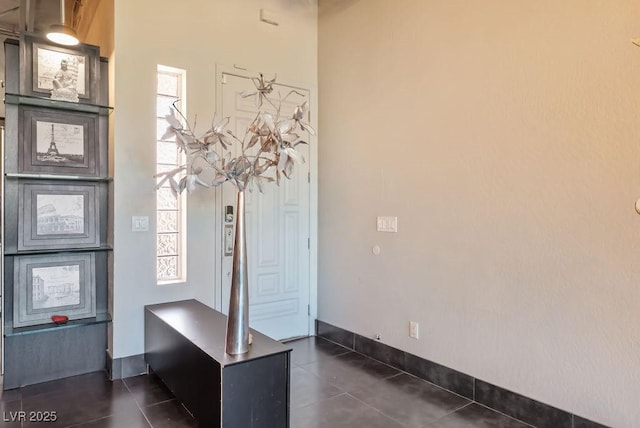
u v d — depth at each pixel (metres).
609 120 2.16
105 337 3.26
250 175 2.30
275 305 3.96
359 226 3.71
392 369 3.35
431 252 3.08
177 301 3.31
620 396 2.12
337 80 3.93
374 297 3.57
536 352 2.46
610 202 2.16
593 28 2.21
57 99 2.92
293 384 3.06
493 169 2.67
